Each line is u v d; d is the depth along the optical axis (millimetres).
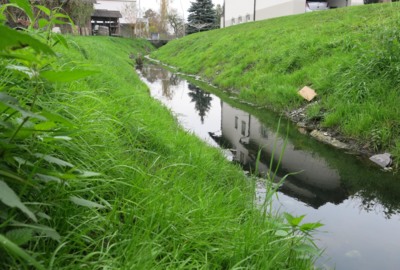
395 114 5352
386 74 6145
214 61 16500
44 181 1452
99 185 2020
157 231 1954
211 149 4691
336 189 4109
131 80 9148
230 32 21594
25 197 1502
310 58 9352
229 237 2250
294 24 14711
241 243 2070
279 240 2076
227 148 5629
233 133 6621
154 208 2066
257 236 2164
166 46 34406
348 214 3479
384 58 6375
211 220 2334
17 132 1212
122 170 2389
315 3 22750
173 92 11828
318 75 8055
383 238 3018
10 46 818
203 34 28391
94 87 4172
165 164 3205
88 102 3137
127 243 1754
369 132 5410
